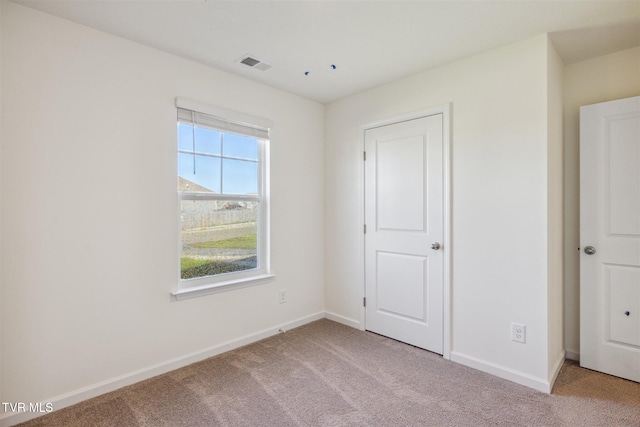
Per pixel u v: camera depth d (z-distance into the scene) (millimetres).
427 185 2625
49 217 1847
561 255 2410
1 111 1696
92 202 1994
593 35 2070
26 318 1779
